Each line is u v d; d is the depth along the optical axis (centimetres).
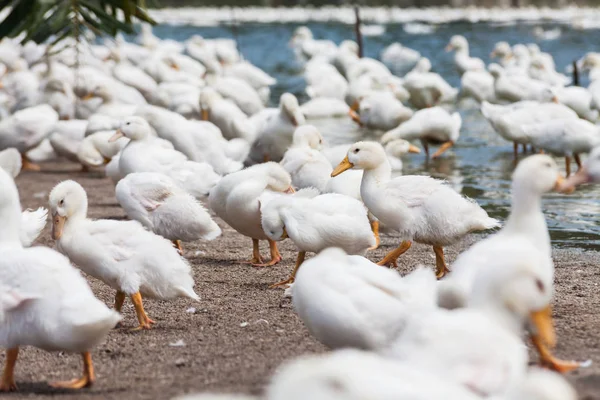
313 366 610
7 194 968
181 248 1517
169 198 1369
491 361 681
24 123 2247
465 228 1258
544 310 787
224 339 1020
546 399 595
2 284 837
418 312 773
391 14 7019
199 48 4347
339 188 1499
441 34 5775
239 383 859
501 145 2589
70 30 1752
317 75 3547
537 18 6519
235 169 1948
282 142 2206
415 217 1264
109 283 1079
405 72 4431
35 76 3161
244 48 5459
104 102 2602
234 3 7831
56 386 863
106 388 859
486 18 6600
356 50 4319
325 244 1195
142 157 1633
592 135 2083
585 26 5994
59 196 1073
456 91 3372
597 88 2747
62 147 2323
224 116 2375
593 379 828
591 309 1105
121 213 1780
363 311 820
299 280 859
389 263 1342
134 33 1809
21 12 1781
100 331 815
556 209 1752
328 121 3098
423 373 631
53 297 827
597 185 1994
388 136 2300
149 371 909
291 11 7369
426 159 2369
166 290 1063
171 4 7762
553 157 2386
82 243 1057
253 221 1361
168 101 2961
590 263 1357
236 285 1279
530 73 3519
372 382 598
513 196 958
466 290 860
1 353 1003
